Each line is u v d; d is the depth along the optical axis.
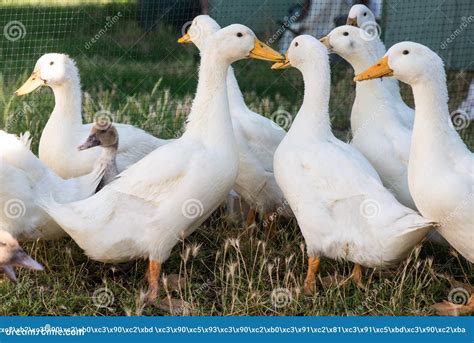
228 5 12.80
